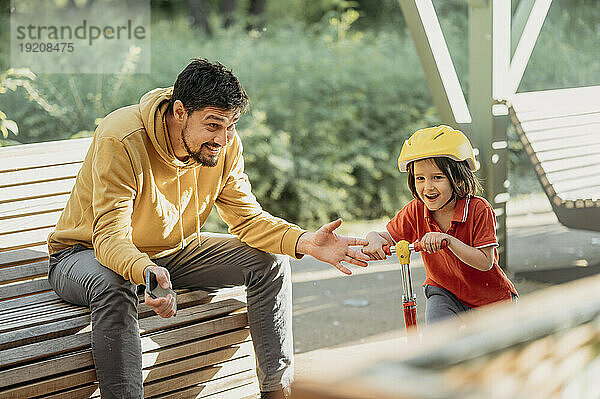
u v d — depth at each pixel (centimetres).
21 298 300
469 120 530
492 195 533
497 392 88
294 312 482
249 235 308
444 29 1001
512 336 94
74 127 747
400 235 319
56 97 751
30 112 732
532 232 679
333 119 827
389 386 79
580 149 572
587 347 101
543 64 992
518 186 884
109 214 273
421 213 315
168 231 300
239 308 311
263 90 834
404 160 302
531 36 542
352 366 82
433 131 302
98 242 272
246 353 314
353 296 512
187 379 297
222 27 1146
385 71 872
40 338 261
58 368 263
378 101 853
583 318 103
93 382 273
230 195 313
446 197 299
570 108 585
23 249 340
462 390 83
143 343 283
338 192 794
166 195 294
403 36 970
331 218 805
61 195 369
